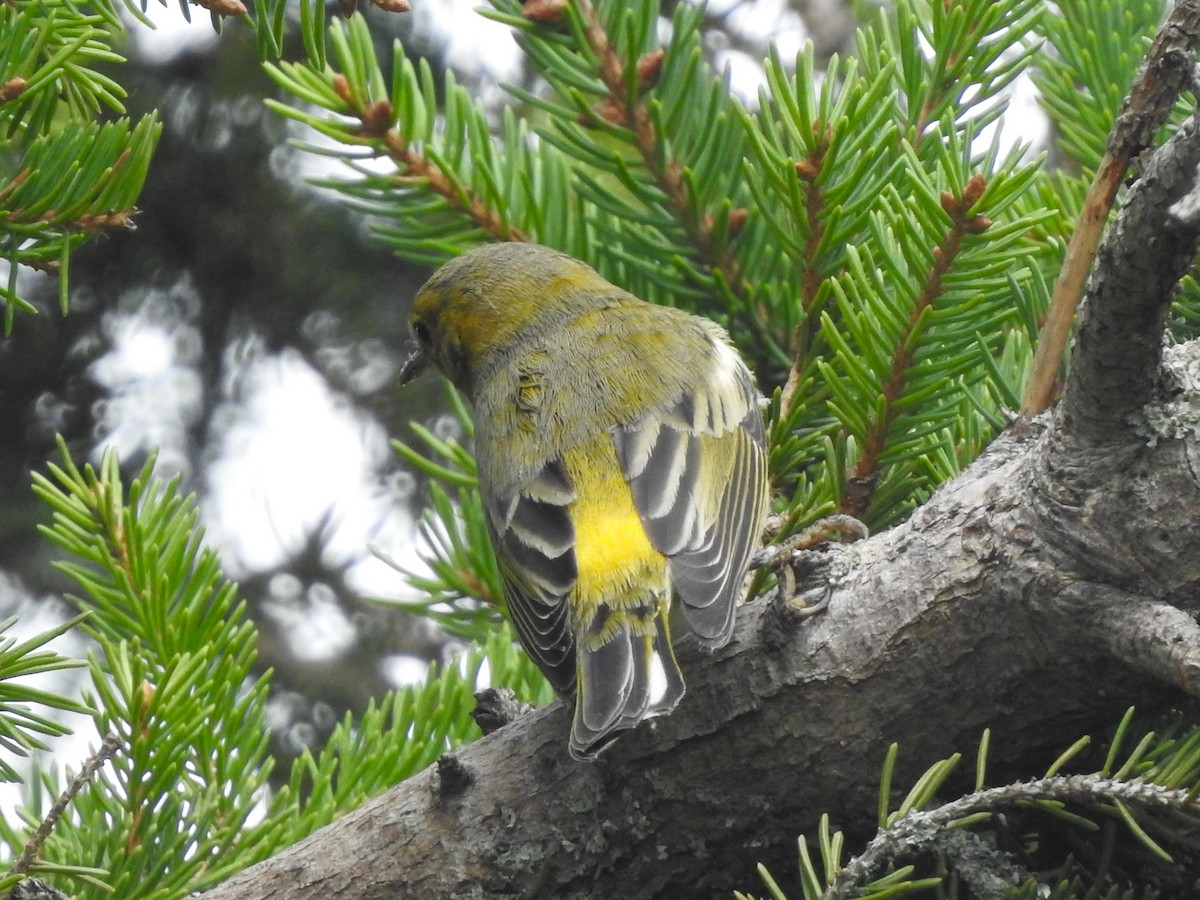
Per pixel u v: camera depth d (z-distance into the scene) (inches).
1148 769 245.0
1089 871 282.0
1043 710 261.3
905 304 314.0
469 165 375.2
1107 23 374.0
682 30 350.0
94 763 262.4
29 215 314.5
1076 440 247.1
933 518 270.4
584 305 397.1
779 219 355.6
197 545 349.4
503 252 408.8
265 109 600.4
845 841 279.7
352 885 287.9
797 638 272.7
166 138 599.8
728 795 278.5
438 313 421.7
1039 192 365.7
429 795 292.4
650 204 360.8
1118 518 244.4
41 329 614.9
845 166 332.8
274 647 603.2
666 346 374.3
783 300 375.6
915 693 265.4
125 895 310.7
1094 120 371.2
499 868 285.1
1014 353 350.6
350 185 366.0
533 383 376.5
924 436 322.7
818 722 271.1
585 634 312.2
